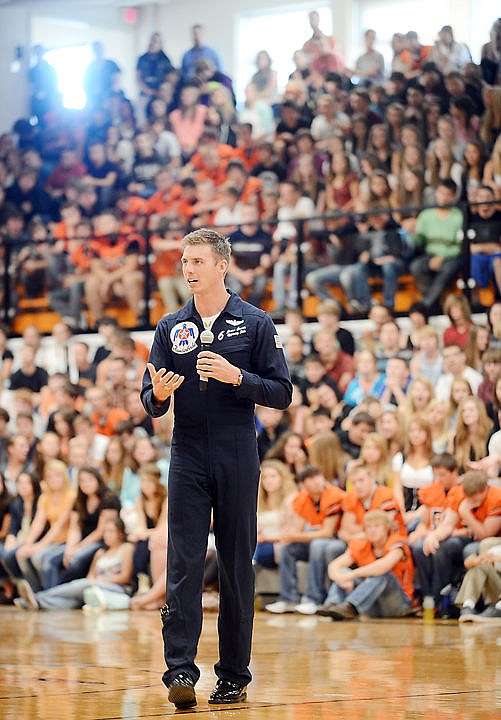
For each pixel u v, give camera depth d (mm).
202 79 15195
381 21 15531
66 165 15234
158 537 9727
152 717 4020
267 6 16609
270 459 9820
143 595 9812
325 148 12852
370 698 4461
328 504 9117
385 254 11055
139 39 17906
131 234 13055
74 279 13305
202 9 17250
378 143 12070
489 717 3986
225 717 4004
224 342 4426
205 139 14117
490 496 8516
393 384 10188
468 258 10586
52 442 10906
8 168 15500
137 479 10547
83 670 5465
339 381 10617
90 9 17688
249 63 16875
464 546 8547
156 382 4254
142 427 11391
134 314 12969
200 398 4355
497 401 9133
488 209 10523
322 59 14086
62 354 13023
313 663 5648
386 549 8594
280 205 12367
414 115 12242
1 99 16969
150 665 5668
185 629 4312
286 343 11062
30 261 13617
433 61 12414
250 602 4414
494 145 11297
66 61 17625
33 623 8391
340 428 10258
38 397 12438
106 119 15375
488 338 9953
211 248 4438
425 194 11359
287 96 14125
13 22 17062
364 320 11172
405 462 9336
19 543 10625
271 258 11867
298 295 11648
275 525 9500
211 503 4426
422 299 10828
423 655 6016
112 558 9969
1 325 13422
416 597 8656
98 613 9469
